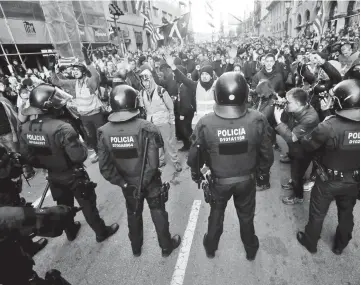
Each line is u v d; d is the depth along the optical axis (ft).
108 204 10.53
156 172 6.73
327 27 70.64
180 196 10.61
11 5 35.29
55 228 4.26
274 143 13.44
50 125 6.26
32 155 6.77
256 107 12.51
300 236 7.50
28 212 3.92
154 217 6.99
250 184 5.98
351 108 5.19
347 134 5.27
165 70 18.43
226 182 5.90
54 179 7.00
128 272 7.13
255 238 6.85
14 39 35.91
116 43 65.92
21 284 4.66
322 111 9.84
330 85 9.34
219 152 5.63
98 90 13.61
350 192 5.84
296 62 18.07
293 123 8.82
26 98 13.87
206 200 6.49
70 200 7.82
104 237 8.38
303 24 93.15
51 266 7.59
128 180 6.51
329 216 8.55
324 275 6.46
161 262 7.34
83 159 6.70
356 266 6.61
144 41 93.20
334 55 21.61
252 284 6.39
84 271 7.30
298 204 9.34
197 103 12.20
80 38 49.85
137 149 6.08
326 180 5.96
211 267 6.99
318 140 5.58
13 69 31.71
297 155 8.10
